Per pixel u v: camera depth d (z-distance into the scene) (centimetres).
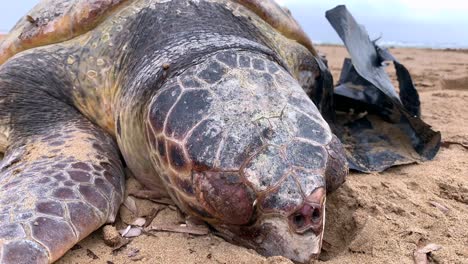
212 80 33
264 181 29
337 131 56
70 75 45
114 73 43
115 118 42
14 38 51
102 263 30
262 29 48
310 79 54
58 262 30
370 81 53
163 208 37
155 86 35
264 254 30
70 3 48
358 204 39
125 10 46
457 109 78
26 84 46
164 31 42
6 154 42
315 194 29
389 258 32
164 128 32
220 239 33
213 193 29
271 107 31
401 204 40
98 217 33
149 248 32
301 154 30
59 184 33
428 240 35
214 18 44
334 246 36
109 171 37
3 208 30
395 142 55
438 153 55
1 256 27
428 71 134
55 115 45
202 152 30
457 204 41
